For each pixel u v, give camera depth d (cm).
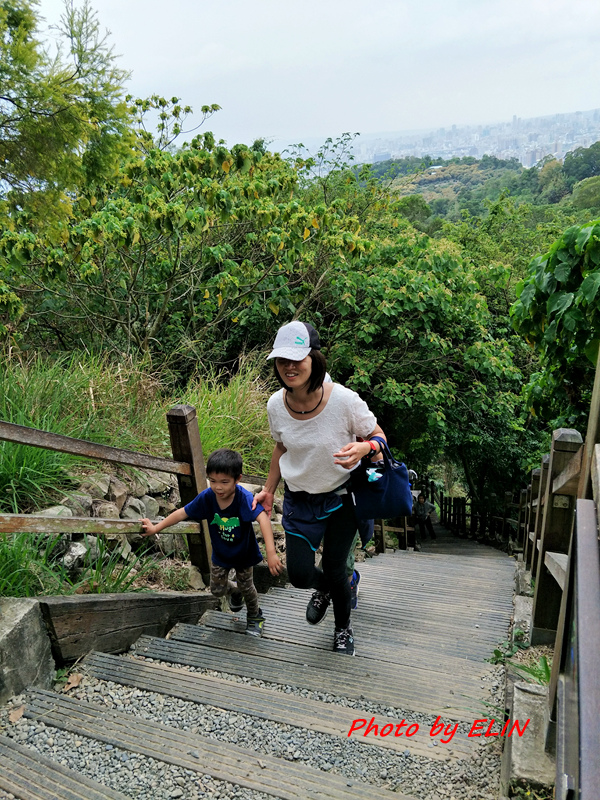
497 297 1406
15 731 237
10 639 255
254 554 348
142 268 798
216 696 277
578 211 3266
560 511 319
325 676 312
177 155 739
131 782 213
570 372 501
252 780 216
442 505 1930
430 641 397
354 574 422
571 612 165
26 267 767
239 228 890
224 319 902
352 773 228
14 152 608
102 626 308
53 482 415
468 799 213
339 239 802
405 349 1056
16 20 597
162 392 682
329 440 287
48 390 502
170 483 529
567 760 116
